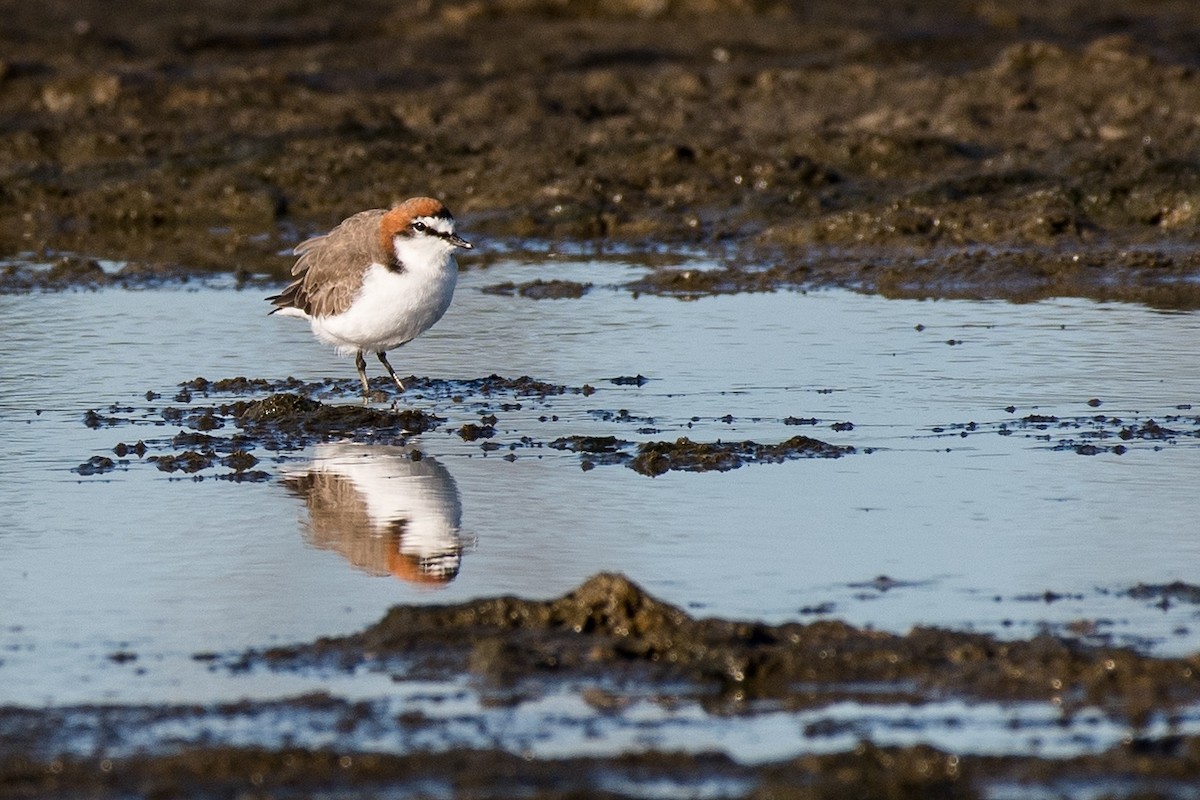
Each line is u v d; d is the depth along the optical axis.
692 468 13.23
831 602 10.26
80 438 14.31
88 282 20.75
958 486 12.62
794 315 18.42
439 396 15.62
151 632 9.99
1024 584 10.53
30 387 15.97
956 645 9.39
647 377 16.05
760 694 8.98
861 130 25.08
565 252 22.06
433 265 14.98
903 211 21.86
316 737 8.54
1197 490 12.43
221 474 13.31
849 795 7.74
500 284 20.27
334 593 10.62
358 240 15.07
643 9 31.88
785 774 8.02
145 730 8.62
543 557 11.18
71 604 10.45
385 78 28.88
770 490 12.60
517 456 13.66
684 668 9.21
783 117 26.36
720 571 10.84
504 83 28.30
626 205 23.36
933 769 8.00
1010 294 19.17
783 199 22.92
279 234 23.33
